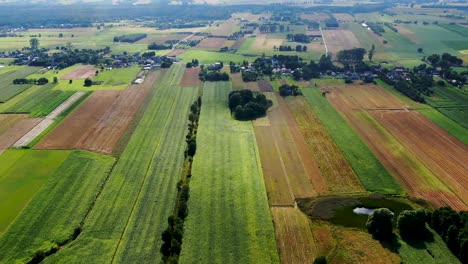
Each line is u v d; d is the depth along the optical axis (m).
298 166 113.25
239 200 96.56
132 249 80.75
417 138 131.50
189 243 82.12
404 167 112.94
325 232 86.44
